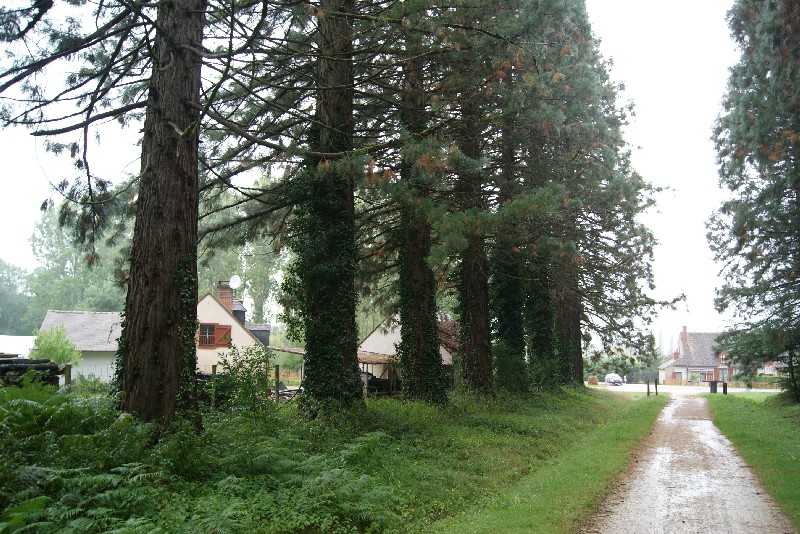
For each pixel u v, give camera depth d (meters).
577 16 19.67
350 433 12.48
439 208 13.47
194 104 10.34
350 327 14.59
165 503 7.22
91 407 8.61
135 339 9.62
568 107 19.17
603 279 28.77
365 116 17.52
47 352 29.38
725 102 21.48
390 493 8.55
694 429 20.34
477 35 13.70
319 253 14.29
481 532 7.44
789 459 12.41
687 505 9.27
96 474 7.24
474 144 18.03
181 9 10.59
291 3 10.74
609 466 12.18
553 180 18.92
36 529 6.01
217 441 9.72
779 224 21.80
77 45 10.86
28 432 7.84
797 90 16.16
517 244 18.78
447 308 35.47
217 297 40.38
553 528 7.73
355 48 14.45
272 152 16.88
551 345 30.19
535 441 15.29
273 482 8.66
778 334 24.45
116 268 16.28
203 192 18.20
